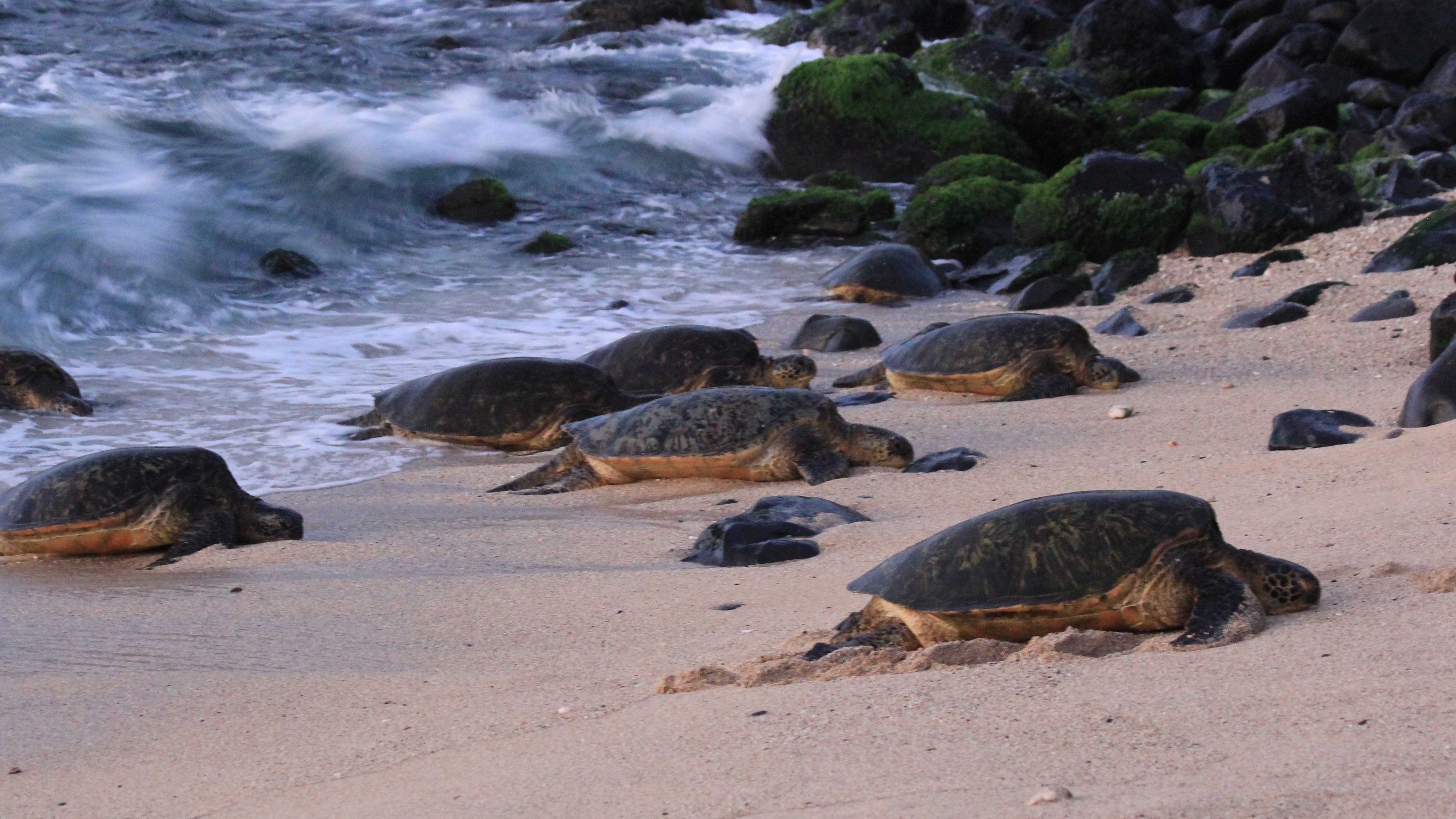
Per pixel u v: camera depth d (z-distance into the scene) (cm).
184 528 918
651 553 853
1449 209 1745
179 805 470
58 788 500
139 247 1992
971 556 569
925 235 2238
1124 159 2111
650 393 1330
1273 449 952
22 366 1365
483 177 2608
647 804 403
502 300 1961
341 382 1512
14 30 3070
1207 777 377
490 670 614
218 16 3572
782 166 3011
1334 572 604
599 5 3972
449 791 443
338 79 3066
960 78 3372
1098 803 360
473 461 1218
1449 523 649
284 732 545
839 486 976
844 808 379
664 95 3275
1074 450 1042
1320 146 2598
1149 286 1895
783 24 3972
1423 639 485
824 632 590
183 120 2561
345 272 2106
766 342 1703
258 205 2283
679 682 543
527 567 836
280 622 732
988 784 387
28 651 696
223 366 1584
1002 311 1864
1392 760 371
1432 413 936
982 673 506
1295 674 464
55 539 902
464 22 3981
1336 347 1352
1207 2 4091
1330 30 3434
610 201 2656
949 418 1201
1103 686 475
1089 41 3497
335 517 1012
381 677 618
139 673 650
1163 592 545
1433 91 3128
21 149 2250
